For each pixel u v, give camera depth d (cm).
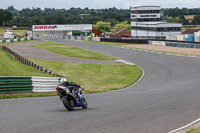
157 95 1716
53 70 3331
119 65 4003
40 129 820
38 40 10425
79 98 1178
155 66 3853
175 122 928
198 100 1456
